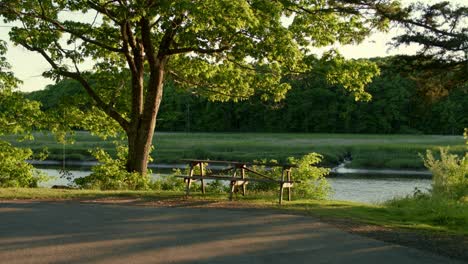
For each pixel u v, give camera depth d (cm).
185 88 2469
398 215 1273
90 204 1295
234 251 814
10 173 2178
